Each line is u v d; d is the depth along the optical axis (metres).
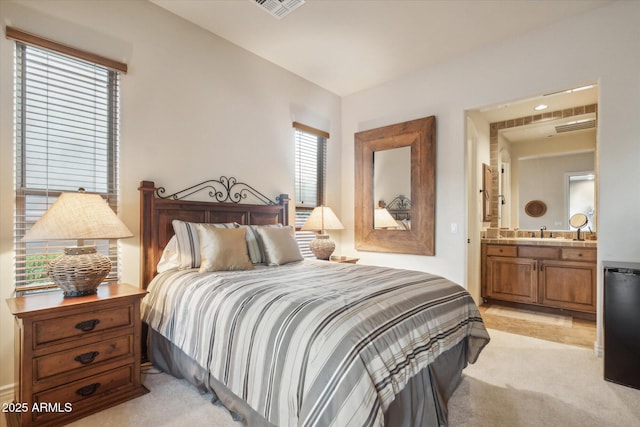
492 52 3.22
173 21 2.78
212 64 3.05
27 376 1.58
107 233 1.88
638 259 2.44
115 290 2.05
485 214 4.37
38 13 2.09
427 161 3.58
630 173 2.48
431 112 3.65
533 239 4.11
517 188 4.71
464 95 3.40
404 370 1.33
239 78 3.28
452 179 3.47
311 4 2.64
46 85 2.13
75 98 2.25
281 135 3.70
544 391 2.04
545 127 4.35
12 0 2.00
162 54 2.70
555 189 4.43
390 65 3.67
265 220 3.41
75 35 2.24
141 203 2.51
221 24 2.93
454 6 2.64
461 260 3.39
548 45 2.90
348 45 3.25
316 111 4.16
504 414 1.79
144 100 2.58
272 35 3.10
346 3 2.62
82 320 1.76
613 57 2.58
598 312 2.60
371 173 4.11
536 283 3.87
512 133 4.61
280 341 1.33
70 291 1.88
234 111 3.23
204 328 1.75
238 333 1.54
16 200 2.01
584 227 4.15
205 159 2.98
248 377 1.43
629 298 2.09
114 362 1.87
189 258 2.42
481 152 4.24
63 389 1.69
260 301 1.57
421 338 1.51
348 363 1.15
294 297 1.54
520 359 2.54
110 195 2.39
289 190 3.78
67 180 2.21
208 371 1.69
